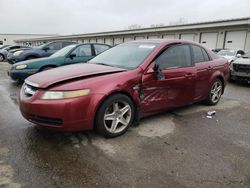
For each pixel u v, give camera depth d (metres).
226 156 3.22
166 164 2.98
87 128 3.39
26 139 3.56
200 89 5.03
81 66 4.10
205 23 22.67
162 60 4.18
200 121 4.54
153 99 4.06
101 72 3.66
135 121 4.06
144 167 2.90
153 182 2.62
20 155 3.11
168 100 4.30
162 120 4.51
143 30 30.23
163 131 3.99
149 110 4.08
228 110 5.32
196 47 5.05
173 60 4.38
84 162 2.97
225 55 13.42
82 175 2.71
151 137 3.74
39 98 3.26
